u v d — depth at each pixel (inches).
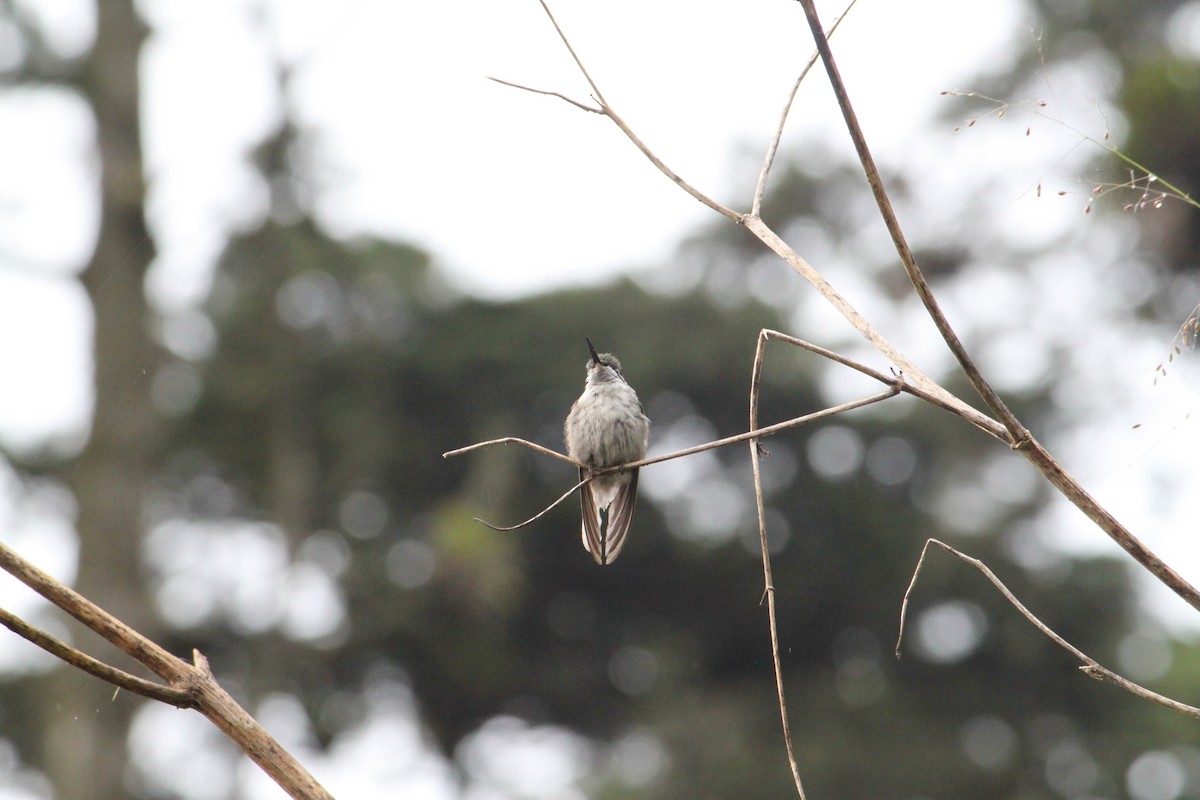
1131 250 369.7
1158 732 834.8
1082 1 509.4
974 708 863.1
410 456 841.5
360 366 816.9
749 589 882.8
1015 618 836.0
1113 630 839.7
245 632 800.3
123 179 554.6
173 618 788.0
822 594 879.1
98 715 538.6
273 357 751.7
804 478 861.8
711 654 908.0
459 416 839.7
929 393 120.0
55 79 583.5
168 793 719.1
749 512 868.6
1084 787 838.5
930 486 868.0
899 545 853.8
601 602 885.8
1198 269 360.2
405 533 856.9
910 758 842.8
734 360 828.0
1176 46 403.9
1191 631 882.1
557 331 830.5
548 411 851.4
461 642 831.7
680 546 864.9
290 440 763.4
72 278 550.9
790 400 849.5
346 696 832.3
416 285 813.2
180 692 104.3
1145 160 355.9
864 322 124.6
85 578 552.1
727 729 857.5
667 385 839.1
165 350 657.0
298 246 644.7
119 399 555.8
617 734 911.7
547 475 852.0
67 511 692.7
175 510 812.6
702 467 870.4
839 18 135.9
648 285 861.8
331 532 842.8
